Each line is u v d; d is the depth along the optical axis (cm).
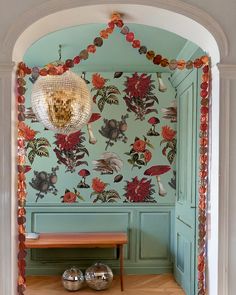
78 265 431
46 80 278
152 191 436
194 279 328
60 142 432
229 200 192
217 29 192
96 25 288
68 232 430
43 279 414
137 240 434
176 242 418
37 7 189
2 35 188
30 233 414
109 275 383
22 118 200
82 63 400
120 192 435
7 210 188
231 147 192
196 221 323
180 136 407
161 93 436
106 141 435
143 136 436
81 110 285
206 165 210
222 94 192
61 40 321
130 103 436
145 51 206
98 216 434
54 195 432
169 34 303
